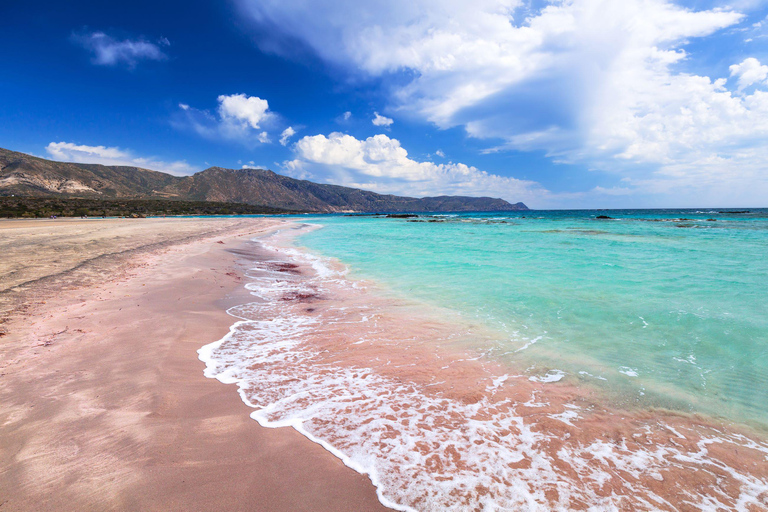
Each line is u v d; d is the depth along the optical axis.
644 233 24.98
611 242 18.78
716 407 3.52
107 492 2.19
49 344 4.46
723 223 37.44
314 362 4.52
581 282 8.88
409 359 4.65
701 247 15.94
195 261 11.59
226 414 3.21
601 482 2.52
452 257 13.80
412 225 44.03
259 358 4.61
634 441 3.00
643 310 6.54
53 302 6.21
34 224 31.81
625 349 4.93
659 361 4.55
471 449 2.86
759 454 2.84
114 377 3.71
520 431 3.12
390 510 2.22
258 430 2.99
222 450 2.69
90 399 3.25
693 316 6.12
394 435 3.02
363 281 9.73
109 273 8.99
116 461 2.46
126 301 6.55
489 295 7.86
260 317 6.45
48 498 2.11
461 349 4.99
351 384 3.94
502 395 3.74
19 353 4.15
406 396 3.70
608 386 3.94
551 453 2.83
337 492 2.34
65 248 12.70
